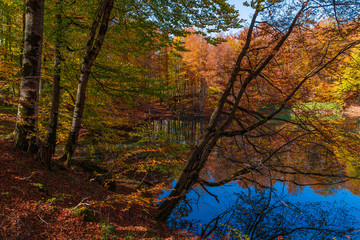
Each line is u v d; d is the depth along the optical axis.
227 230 6.11
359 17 4.98
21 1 6.39
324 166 9.91
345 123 6.07
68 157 6.42
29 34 4.80
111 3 6.43
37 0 4.80
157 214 6.13
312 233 5.93
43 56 7.77
